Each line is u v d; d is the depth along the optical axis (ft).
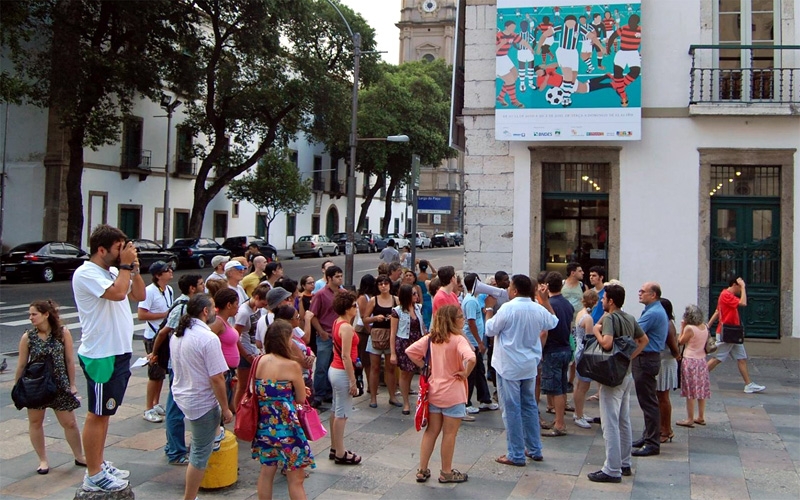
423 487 20.74
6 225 104.83
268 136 114.73
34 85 85.87
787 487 20.80
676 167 41.91
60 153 102.12
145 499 19.31
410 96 169.17
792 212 40.98
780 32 41.75
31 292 70.85
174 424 22.24
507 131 42.57
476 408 29.99
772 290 41.55
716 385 35.04
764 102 40.55
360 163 171.53
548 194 43.78
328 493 20.16
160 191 121.19
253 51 99.66
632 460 23.43
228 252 116.26
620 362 20.77
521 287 23.22
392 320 28.99
